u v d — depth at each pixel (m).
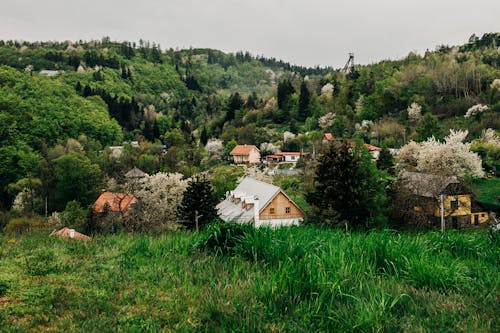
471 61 124.31
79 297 5.26
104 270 6.76
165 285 5.90
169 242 8.88
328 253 6.83
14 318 4.58
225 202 45.19
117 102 154.12
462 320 4.67
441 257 7.68
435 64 132.25
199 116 169.88
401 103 111.44
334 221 25.33
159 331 4.22
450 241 9.05
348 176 26.36
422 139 73.69
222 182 56.34
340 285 5.45
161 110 185.75
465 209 35.00
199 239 8.58
